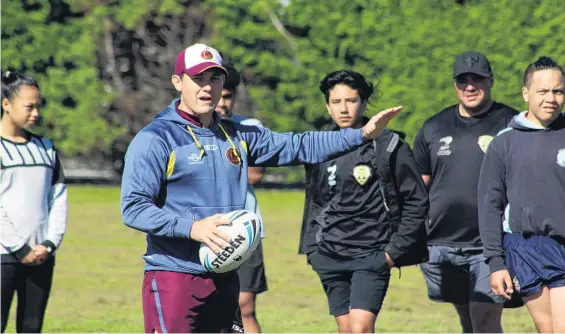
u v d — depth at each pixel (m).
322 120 78.00
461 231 21.20
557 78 17.25
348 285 19.70
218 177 15.34
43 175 18.38
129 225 14.88
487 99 21.23
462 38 65.62
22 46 80.88
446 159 21.25
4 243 18.02
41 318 18.59
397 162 18.77
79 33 82.56
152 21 83.62
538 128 17.52
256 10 78.06
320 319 26.61
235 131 15.88
